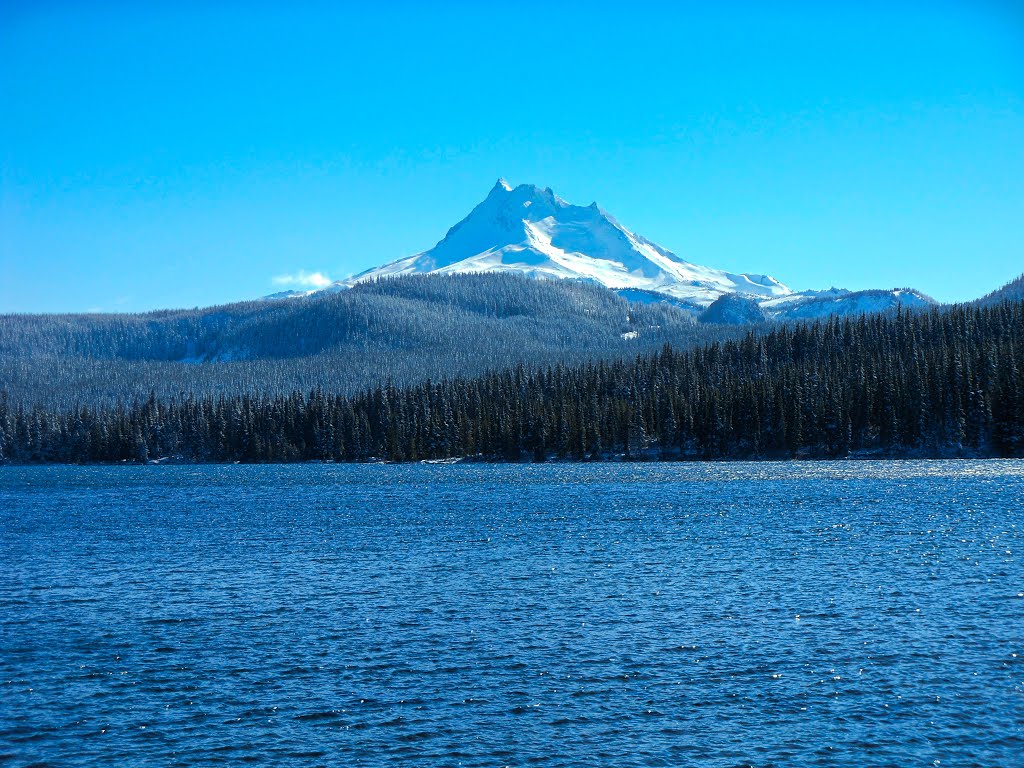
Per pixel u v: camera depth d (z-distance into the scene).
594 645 48.56
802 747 35.50
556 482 170.62
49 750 36.34
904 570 66.94
